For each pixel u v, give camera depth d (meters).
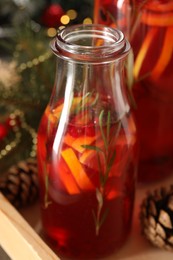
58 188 0.34
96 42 0.33
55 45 0.32
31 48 0.45
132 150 0.35
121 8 0.36
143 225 0.36
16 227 0.33
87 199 0.34
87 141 0.33
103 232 0.35
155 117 0.39
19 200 0.39
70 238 0.35
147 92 0.38
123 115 0.34
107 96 0.33
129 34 0.36
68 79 0.33
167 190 0.37
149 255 0.36
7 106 0.45
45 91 0.44
